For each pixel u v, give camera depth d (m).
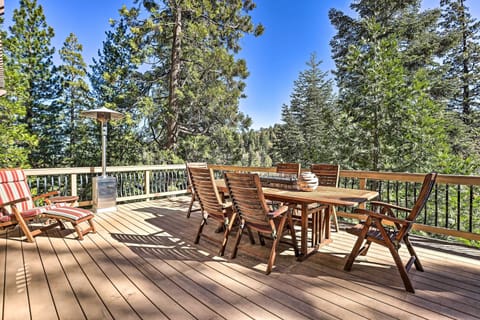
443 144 7.00
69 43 10.99
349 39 11.86
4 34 9.58
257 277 2.38
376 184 5.92
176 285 2.23
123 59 10.86
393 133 7.29
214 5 9.68
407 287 2.15
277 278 2.36
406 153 7.14
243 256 2.87
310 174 3.04
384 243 2.30
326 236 3.26
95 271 2.48
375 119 7.42
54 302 1.97
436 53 11.34
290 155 15.80
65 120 11.41
